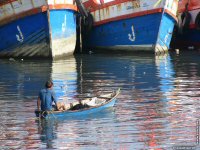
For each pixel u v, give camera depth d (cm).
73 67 9638
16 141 5241
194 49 12475
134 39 11319
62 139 5275
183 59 10700
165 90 7519
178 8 12312
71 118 6000
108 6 11356
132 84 7975
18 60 10594
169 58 10844
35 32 10319
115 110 6341
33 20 10244
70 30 10931
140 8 11006
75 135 5406
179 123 5788
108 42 11681
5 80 8344
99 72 9069
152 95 7194
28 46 10544
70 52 11212
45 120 5888
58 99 7000
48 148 5034
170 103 6706
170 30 11550
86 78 8500
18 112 6297
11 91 7506
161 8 10831
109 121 5862
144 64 9969
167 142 5150
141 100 6881
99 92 7419
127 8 11138
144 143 5122
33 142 5203
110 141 5188
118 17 11262
